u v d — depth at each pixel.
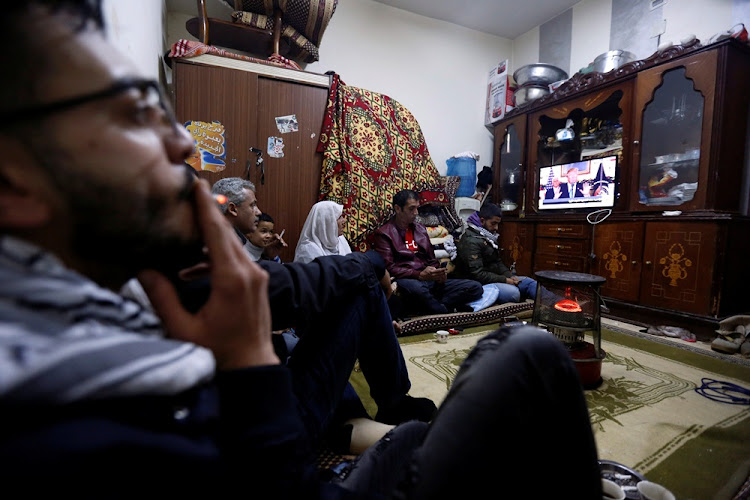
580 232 3.25
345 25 3.82
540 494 0.41
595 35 3.83
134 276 0.35
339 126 3.21
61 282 0.25
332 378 0.78
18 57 0.23
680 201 2.64
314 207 2.25
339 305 0.84
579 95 3.37
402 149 3.59
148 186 0.28
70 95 0.24
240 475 0.33
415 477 0.39
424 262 3.00
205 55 2.69
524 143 3.96
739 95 2.51
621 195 3.04
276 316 0.70
